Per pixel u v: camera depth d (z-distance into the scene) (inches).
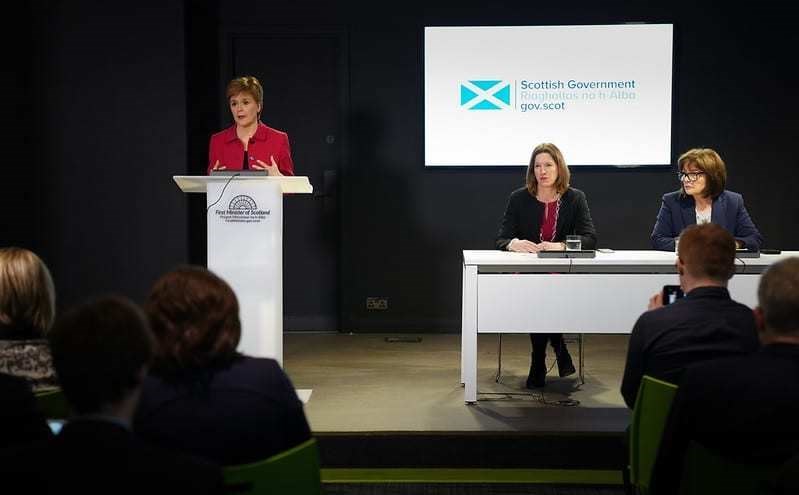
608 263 144.9
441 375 179.8
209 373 69.6
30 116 212.2
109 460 46.4
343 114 229.5
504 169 230.1
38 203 213.6
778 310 70.1
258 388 69.8
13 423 67.7
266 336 133.5
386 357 199.9
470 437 136.0
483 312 148.4
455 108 227.9
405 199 231.8
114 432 47.5
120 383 48.3
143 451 47.2
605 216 230.7
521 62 225.9
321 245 234.4
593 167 228.5
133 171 213.8
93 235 214.8
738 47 226.2
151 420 68.1
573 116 226.4
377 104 230.1
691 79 227.5
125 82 212.4
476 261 147.6
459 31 225.9
